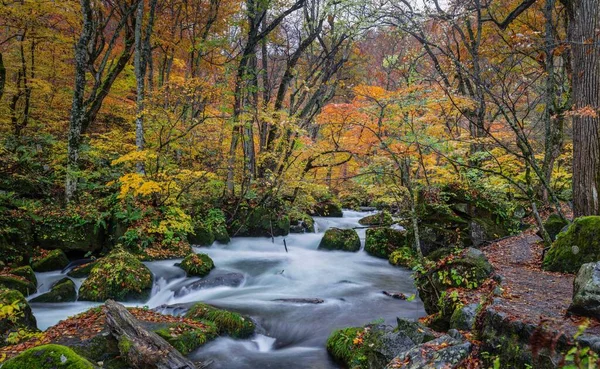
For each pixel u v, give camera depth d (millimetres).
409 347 4961
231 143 15672
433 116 9906
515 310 4391
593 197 7316
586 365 2645
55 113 17688
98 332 5785
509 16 9633
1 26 14938
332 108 10289
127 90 18219
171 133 13664
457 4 11859
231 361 6082
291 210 16359
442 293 6227
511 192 13453
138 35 13344
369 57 22594
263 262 12531
